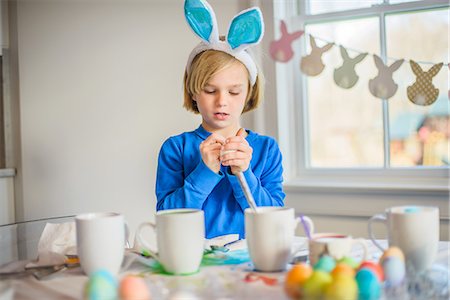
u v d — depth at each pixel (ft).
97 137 8.55
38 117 9.00
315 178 7.28
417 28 6.61
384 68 6.29
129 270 3.01
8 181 9.15
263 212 2.86
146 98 8.11
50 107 8.89
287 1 7.23
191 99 4.81
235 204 4.44
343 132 7.19
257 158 4.66
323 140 7.32
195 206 3.95
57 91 8.81
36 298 2.49
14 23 9.10
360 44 6.93
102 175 8.55
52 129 8.89
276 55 6.72
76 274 2.93
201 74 4.10
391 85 6.28
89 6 8.45
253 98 4.77
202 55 4.25
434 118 6.66
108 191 8.53
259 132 7.11
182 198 3.94
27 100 9.06
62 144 8.84
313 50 6.63
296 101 7.35
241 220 4.42
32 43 8.96
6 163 9.19
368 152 7.07
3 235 3.69
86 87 8.58
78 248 2.83
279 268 2.89
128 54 8.18
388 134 6.91
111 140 8.44
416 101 6.07
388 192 6.42
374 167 7.01
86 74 8.56
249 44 4.18
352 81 6.34
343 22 7.00
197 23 4.25
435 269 2.78
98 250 2.78
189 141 4.64
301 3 7.23
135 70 8.15
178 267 2.84
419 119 6.73
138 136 8.23
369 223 3.08
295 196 7.01
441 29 6.50
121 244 2.88
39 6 8.87
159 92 8.00
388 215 2.88
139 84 8.14
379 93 6.35
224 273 2.87
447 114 6.58
